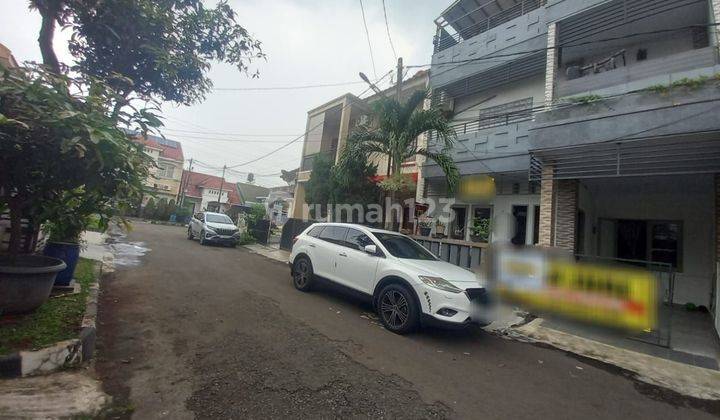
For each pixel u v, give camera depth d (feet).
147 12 15.89
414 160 45.06
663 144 22.52
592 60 33.73
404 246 22.07
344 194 37.63
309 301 22.45
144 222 91.04
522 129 32.58
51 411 8.98
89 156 11.35
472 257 30.37
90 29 15.85
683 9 26.63
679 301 30.78
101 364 11.91
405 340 16.94
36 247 23.81
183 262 33.71
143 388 10.63
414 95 30.09
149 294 21.04
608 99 24.31
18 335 11.78
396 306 18.21
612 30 29.84
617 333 20.76
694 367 16.48
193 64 18.61
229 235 51.80
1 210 13.26
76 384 10.43
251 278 28.71
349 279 21.57
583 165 26.07
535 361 16.16
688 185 31.14
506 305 25.32
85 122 10.85
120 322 15.94
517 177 36.06
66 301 16.35
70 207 13.70
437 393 11.90
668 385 14.53
